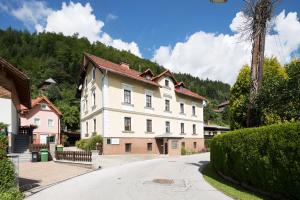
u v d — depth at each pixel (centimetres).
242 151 1223
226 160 1441
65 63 10844
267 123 1330
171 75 4122
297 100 1269
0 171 1027
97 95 3394
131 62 12294
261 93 1391
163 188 1266
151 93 3781
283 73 1680
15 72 2102
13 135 2442
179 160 2697
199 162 2473
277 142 968
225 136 1466
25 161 2355
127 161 2530
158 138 3734
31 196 1098
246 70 1836
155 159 2808
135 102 3522
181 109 4347
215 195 1117
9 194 996
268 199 1026
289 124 926
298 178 870
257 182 1112
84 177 1600
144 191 1196
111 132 3184
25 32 14012
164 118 3950
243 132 1225
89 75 3791
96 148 3097
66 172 1789
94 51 12912
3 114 2122
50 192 1174
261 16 1438
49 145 2558
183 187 1292
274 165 986
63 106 6494
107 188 1262
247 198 1040
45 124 5319
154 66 13088
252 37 1452
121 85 3369
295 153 884
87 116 3803
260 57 1434
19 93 2750
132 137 3419
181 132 4272
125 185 1338
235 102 1788
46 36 13488
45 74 9362
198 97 4669
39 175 1655
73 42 13450
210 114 8131
